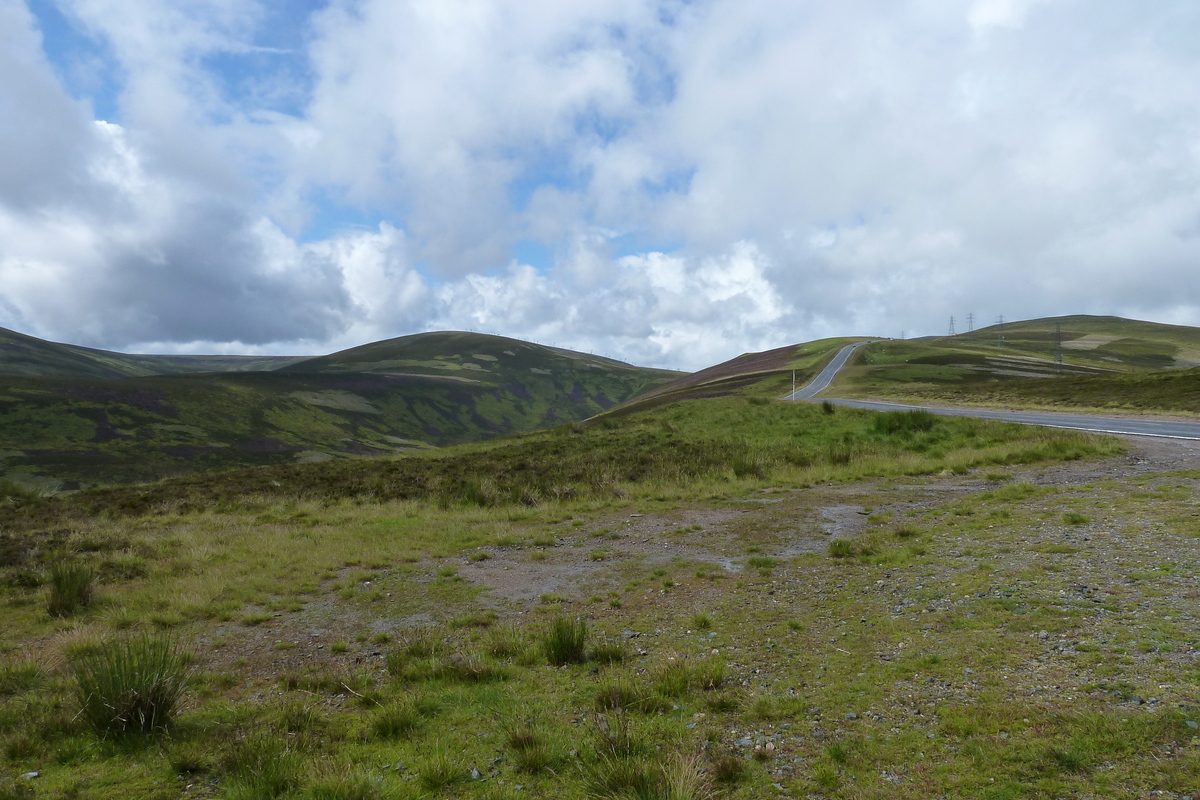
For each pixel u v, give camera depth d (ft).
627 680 18.93
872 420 82.84
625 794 12.71
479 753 15.44
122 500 62.13
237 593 31.55
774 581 29.14
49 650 24.18
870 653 19.36
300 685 20.93
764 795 12.66
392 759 15.38
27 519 52.54
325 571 35.65
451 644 24.25
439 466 80.53
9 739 16.62
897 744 13.92
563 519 49.16
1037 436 65.67
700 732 15.58
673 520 45.88
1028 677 16.12
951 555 29.25
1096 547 27.35
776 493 53.83
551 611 27.61
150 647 21.02
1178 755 11.93
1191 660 15.69
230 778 14.65
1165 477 42.34
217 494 65.05
